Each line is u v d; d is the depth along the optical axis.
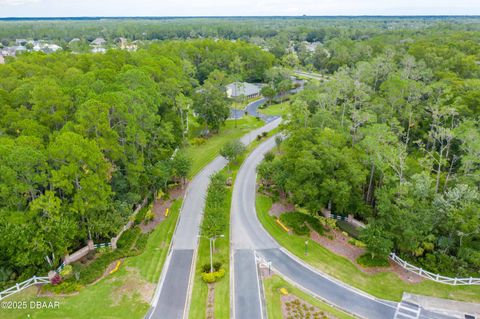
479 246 44.12
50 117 51.44
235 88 117.12
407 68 93.56
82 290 39.53
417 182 46.56
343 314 37.03
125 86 60.69
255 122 97.69
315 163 49.16
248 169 70.25
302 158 50.75
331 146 51.25
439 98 71.56
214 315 36.66
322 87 89.44
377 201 51.38
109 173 48.41
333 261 45.09
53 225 39.03
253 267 43.84
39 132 47.59
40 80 62.69
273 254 46.34
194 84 119.44
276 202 58.41
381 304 38.44
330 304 38.41
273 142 83.19
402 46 133.12
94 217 44.44
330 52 165.62
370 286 41.03
